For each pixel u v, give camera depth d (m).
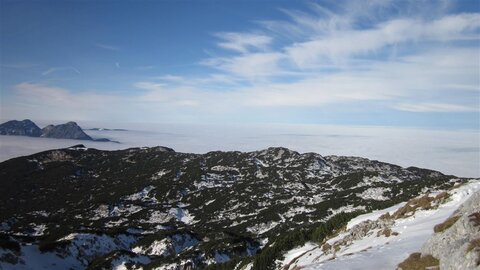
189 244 141.50
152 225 187.75
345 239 50.97
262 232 164.88
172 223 199.62
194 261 110.44
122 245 143.88
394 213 52.91
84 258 126.25
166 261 113.31
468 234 23.27
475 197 28.28
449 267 21.34
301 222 167.62
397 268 26.81
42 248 119.44
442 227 28.72
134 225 187.88
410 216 48.22
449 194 48.88
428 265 24.52
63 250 123.12
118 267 113.75
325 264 33.16
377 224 50.38
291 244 81.56
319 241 75.56
